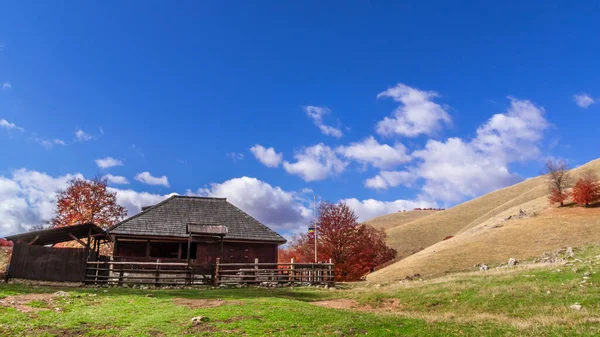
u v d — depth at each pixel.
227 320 14.33
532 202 78.00
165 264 26.45
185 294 21.25
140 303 17.62
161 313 15.36
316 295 23.67
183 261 29.95
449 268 46.53
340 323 13.68
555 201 66.81
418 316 16.11
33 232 23.95
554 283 20.62
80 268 24.17
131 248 34.47
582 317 14.66
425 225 105.69
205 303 18.03
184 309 16.12
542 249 47.12
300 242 60.59
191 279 26.92
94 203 51.78
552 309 16.75
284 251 69.25
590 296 17.50
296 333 12.59
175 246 36.06
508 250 49.44
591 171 92.00
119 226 33.59
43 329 12.66
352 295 23.36
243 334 12.57
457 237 68.12
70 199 51.19
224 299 19.42
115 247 33.56
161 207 37.34
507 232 57.50
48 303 16.70
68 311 15.58
